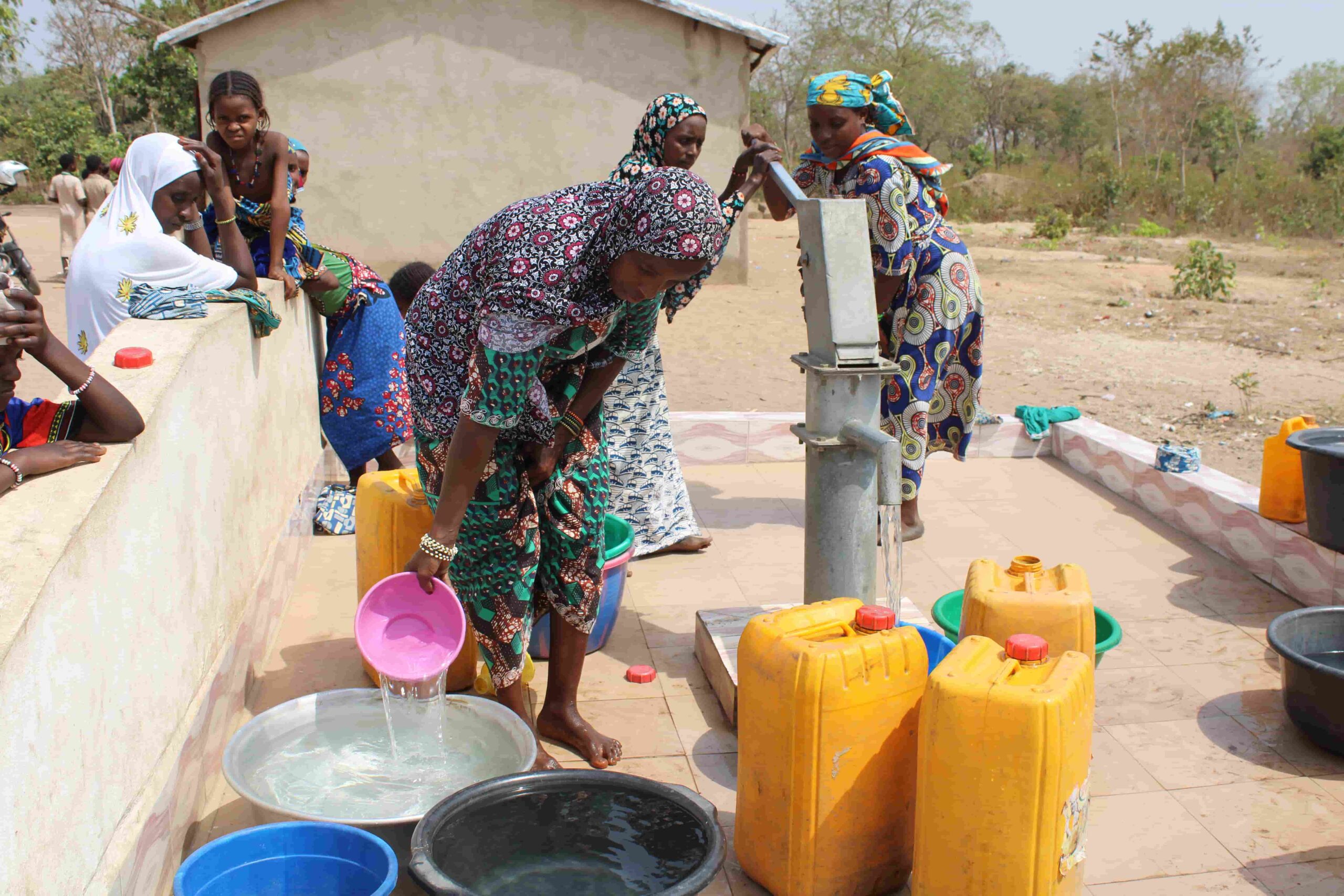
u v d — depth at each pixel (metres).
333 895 2.40
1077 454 6.27
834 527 3.13
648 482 4.81
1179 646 4.06
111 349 3.05
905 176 4.61
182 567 2.90
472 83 14.34
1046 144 52.78
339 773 2.93
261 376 4.17
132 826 2.31
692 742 3.38
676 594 4.57
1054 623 3.03
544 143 14.63
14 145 34.97
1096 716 3.55
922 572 4.81
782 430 6.48
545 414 2.78
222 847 2.34
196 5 29.92
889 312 4.87
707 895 2.67
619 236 2.46
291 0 13.77
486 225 2.73
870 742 2.51
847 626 2.64
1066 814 2.29
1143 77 38.47
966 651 2.44
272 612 4.09
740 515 5.57
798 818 2.52
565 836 2.53
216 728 3.12
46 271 15.47
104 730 2.22
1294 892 2.69
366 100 14.21
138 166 3.99
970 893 2.32
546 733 3.35
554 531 3.11
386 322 5.47
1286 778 3.20
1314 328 12.73
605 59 14.47
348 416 5.50
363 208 14.50
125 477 2.43
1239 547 4.84
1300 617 3.47
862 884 2.61
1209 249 15.55
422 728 3.06
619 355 3.05
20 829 1.78
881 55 42.94
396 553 3.66
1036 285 16.20
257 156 4.77
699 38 14.51
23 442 2.46
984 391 9.37
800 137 45.00
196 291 3.58
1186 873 2.76
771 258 18.75
